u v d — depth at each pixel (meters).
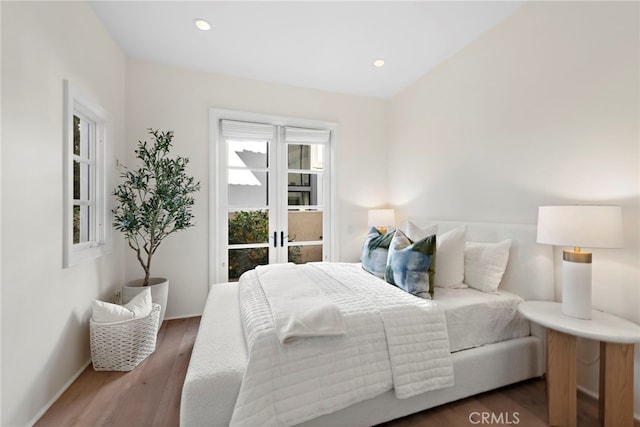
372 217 3.55
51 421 1.50
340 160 3.70
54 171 1.66
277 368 1.23
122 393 1.73
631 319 1.59
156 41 2.56
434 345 1.56
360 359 1.40
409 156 3.49
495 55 2.38
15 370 1.35
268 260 3.48
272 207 3.46
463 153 2.71
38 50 1.52
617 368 1.40
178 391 1.75
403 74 3.21
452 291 2.05
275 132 3.45
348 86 3.50
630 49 1.59
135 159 2.85
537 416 1.58
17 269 1.37
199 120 3.07
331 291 1.88
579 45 1.82
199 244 3.08
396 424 1.51
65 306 1.78
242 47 2.66
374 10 2.17
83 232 2.24
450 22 2.33
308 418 1.21
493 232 2.26
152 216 2.50
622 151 1.62
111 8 2.13
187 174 3.02
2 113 1.28
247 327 1.44
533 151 2.10
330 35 2.48
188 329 2.69
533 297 1.96
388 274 2.07
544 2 2.01
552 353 1.50
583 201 1.80
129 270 2.85
